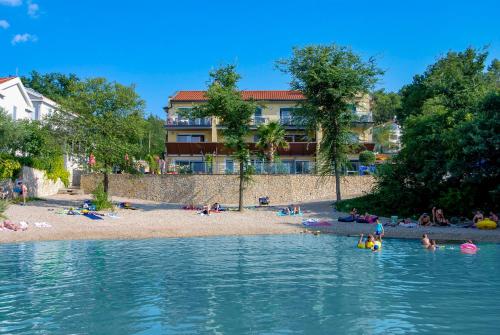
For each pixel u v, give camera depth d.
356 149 43.62
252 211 35.41
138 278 14.12
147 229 25.72
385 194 33.81
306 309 10.79
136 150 37.72
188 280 13.83
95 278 14.08
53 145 37.06
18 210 30.17
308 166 45.12
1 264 16.30
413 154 33.22
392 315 10.32
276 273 14.88
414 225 27.62
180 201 41.94
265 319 10.05
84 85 37.19
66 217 28.64
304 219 31.02
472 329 9.41
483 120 29.03
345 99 37.78
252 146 47.97
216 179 42.00
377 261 17.22
